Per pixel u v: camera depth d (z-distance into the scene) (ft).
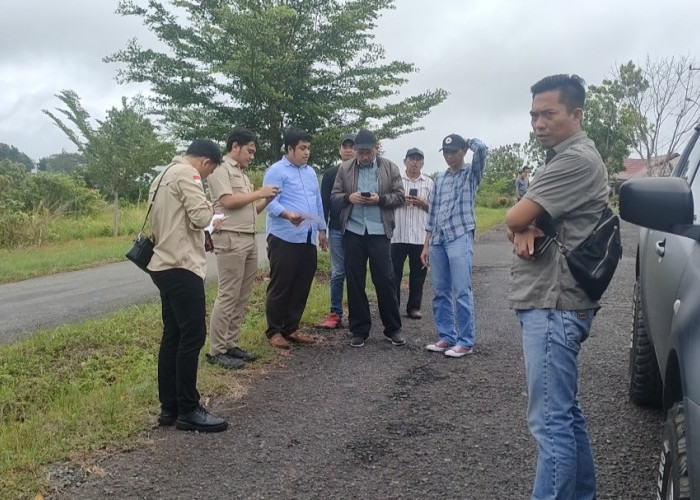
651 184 9.37
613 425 15.05
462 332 20.75
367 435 14.73
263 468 13.17
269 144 32.48
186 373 14.90
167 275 14.67
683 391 8.19
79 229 69.26
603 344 21.95
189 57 31.42
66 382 18.44
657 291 11.89
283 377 18.74
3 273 42.55
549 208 9.61
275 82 30.35
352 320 22.00
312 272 21.93
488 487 12.31
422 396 17.15
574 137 10.09
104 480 12.70
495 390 17.52
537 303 9.94
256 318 24.49
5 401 16.88
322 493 12.14
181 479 12.74
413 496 12.00
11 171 81.51
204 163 15.56
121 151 66.69
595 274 9.70
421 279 26.40
